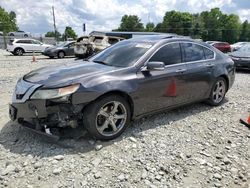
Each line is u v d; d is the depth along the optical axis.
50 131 4.09
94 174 3.46
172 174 3.56
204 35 103.38
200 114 5.82
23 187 3.18
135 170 3.59
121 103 4.37
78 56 18.22
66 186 3.22
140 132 4.70
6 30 80.12
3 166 3.55
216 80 6.14
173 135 4.68
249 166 3.88
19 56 24.94
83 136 4.38
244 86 9.16
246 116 5.85
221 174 3.64
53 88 3.90
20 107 4.10
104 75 4.29
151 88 4.74
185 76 5.31
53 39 55.56
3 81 9.07
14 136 4.38
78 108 4.00
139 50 4.99
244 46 13.73
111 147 4.13
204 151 4.20
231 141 4.62
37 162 3.65
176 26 102.81
